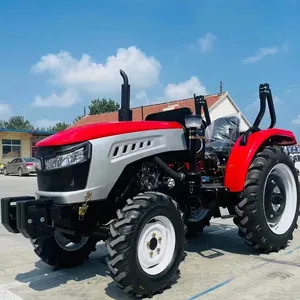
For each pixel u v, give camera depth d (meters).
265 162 4.46
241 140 4.47
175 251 3.56
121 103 4.29
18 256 4.82
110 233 3.25
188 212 5.00
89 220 3.69
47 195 3.40
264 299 3.28
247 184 4.34
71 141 3.32
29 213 3.14
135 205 3.31
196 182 4.02
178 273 3.68
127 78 4.28
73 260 4.28
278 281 3.69
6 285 3.77
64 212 3.38
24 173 23.33
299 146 16.41
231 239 5.48
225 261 4.37
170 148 3.87
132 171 3.72
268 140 4.96
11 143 31.38
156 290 3.38
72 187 3.29
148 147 3.68
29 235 3.14
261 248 4.58
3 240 5.71
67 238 4.07
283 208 4.89
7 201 3.41
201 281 3.73
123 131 3.52
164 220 3.51
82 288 3.65
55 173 3.40
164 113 4.65
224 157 4.80
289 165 4.89
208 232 5.95
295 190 4.98
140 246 3.32
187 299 3.30
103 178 3.34
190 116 3.85
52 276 4.02
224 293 3.42
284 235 4.71
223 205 4.61
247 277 3.82
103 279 3.91
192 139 3.95
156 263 3.45
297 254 4.62
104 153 3.35
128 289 3.21
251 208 4.34
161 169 3.93
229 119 5.00
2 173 27.23
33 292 3.57
